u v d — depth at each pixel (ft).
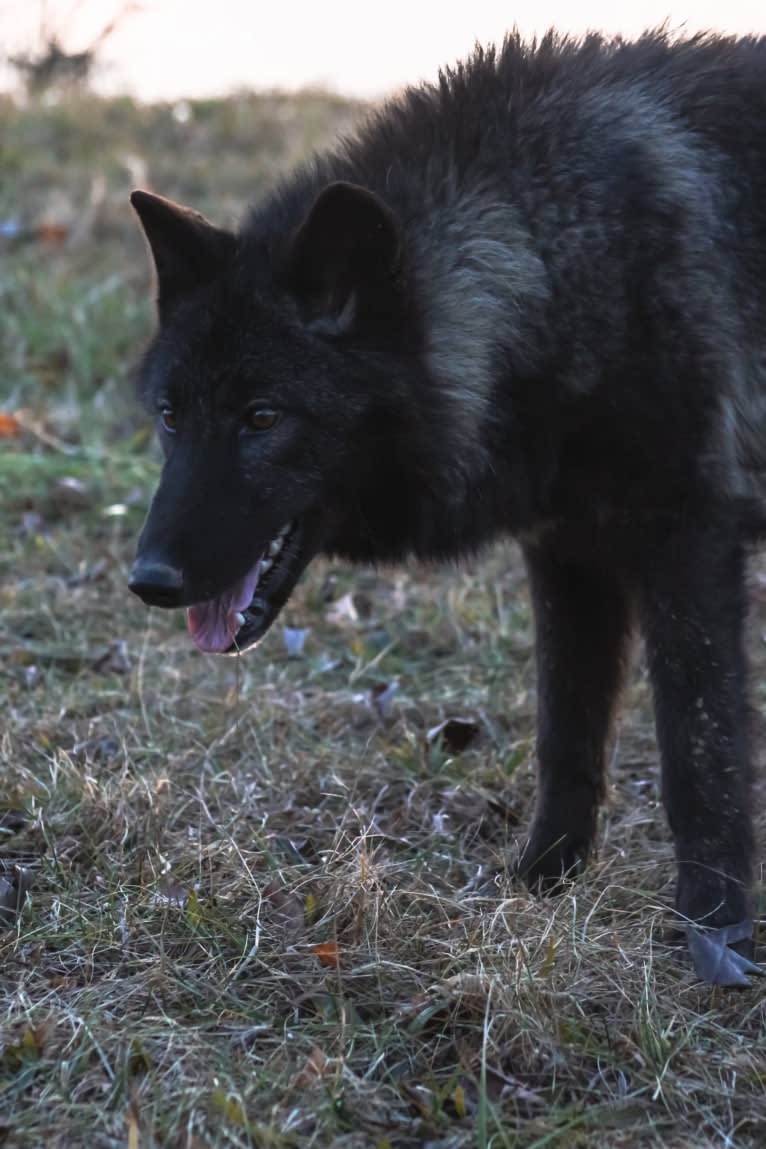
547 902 19.52
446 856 21.39
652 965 17.97
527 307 19.19
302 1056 16.20
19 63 78.18
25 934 18.69
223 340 18.30
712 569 19.11
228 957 18.38
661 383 18.85
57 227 53.62
